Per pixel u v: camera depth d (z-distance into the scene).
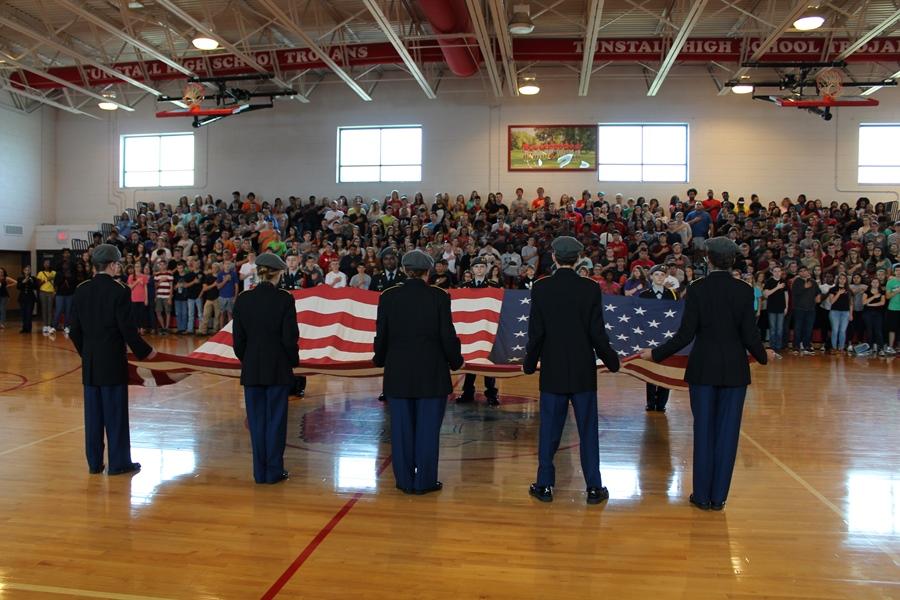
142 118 21.84
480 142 20.28
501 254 15.89
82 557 3.58
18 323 19.30
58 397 8.19
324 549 3.70
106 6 15.32
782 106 17.83
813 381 9.80
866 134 19.25
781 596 3.17
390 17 15.90
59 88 19.22
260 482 4.88
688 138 19.62
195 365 5.89
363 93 18.38
